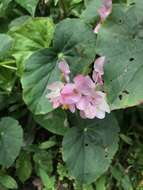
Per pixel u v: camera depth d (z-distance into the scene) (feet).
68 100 0.70
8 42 0.75
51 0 0.87
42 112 0.72
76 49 0.72
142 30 0.69
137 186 0.77
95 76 0.69
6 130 0.75
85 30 0.73
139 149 0.79
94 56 0.72
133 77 0.67
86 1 0.79
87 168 0.74
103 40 0.69
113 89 0.68
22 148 0.79
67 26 0.73
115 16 0.70
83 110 0.71
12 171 0.81
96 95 0.69
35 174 0.81
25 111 0.82
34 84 0.73
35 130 0.81
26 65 0.73
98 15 0.76
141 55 0.68
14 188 0.77
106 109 0.70
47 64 0.73
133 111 0.80
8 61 0.79
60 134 0.76
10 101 0.81
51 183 0.77
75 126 0.75
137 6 0.70
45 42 0.77
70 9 0.84
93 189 0.76
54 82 0.71
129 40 0.69
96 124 0.75
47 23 0.77
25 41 0.77
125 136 0.78
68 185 0.78
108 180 0.77
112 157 0.74
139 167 0.78
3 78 0.80
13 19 0.89
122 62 0.68
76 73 0.72
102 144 0.75
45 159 0.79
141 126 0.81
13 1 0.89
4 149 0.74
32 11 0.84
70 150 0.74
